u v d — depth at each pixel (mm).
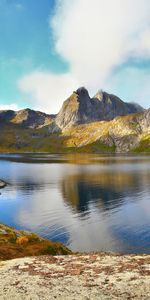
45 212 78625
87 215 74500
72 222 68688
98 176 148000
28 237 45156
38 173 168625
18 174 165125
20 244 42875
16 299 21656
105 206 83500
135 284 23812
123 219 69875
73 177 146625
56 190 110875
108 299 21297
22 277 26484
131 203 86438
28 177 151000
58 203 88688
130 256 33094
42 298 21719
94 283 24438
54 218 72562
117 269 27984
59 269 28625
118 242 54562
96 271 27625
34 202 91125
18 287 24016
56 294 22375
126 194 99375
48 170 184875
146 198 92625
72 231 62125
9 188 118438
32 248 40312
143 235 58000
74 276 26344
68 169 188375
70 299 21438
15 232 50719
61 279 25656
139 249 50656
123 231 60906
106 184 121125
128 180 131875
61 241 56281
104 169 183750
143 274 26109
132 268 28062
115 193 101562
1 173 171375
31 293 22688
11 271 28422
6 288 23906
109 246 52719
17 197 99688
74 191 107375
